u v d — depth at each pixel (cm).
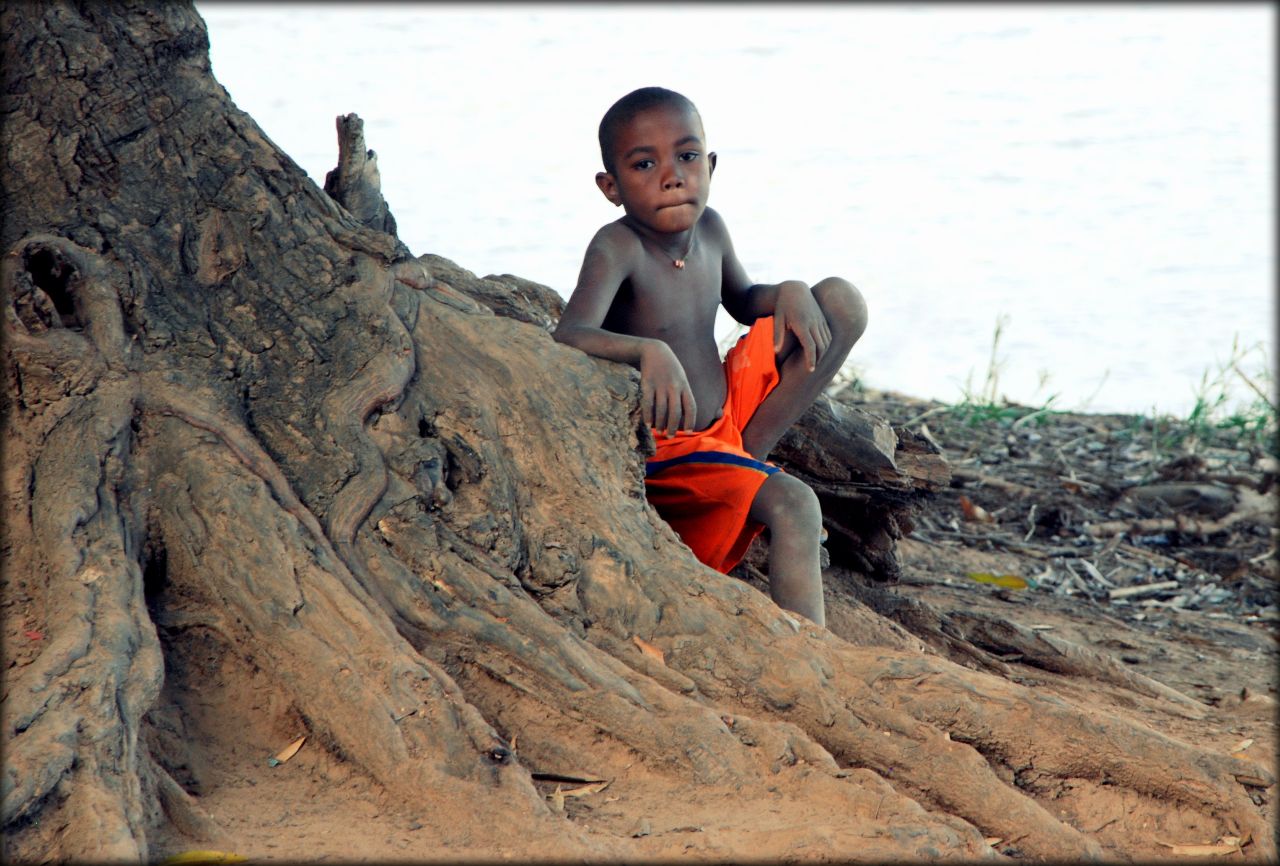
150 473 1144
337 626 1091
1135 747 1130
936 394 3800
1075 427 2883
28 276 1159
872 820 1021
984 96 8481
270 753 1060
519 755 1091
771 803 1048
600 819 1023
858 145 7138
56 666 984
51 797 910
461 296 1354
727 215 5747
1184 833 1109
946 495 2455
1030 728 1138
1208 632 2012
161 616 1102
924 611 1706
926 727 1128
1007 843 1065
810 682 1157
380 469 1186
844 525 1764
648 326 1461
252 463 1154
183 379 1180
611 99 7856
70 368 1144
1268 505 2480
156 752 1030
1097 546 2319
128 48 1270
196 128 1277
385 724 1038
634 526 1255
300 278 1258
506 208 5350
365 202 1487
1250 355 4169
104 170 1240
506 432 1265
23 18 1241
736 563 1441
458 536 1195
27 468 1127
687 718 1098
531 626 1148
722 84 8662
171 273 1225
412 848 955
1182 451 2745
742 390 1471
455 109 7375
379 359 1232
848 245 5397
